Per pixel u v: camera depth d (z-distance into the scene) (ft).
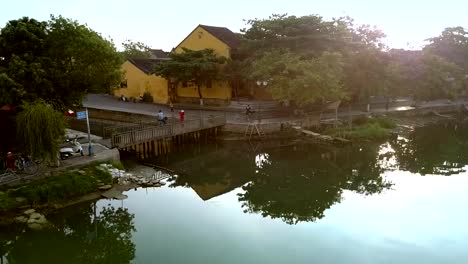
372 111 135.64
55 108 66.90
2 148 64.95
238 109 124.77
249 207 62.69
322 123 114.42
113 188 65.21
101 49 69.62
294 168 86.63
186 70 124.88
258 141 105.70
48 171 60.44
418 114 147.33
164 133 88.28
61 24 67.21
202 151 99.66
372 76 123.65
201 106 132.16
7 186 55.77
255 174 82.84
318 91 103.71
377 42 130.21
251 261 43.60
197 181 77.87
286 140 107.24
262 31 125.49
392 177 78.54
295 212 60.18
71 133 87.61
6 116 65.05
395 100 158.71
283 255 45.16
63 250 50.03
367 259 44.09
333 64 108.78
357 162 90.68
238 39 140.36
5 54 65.10
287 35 122.21
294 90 103.96
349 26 131.75
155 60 165.89
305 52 117.60
